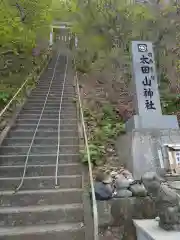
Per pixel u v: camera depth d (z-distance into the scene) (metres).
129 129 6.22
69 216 4.04
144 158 5.45
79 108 8.75
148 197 4.24
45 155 5.73
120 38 11.84
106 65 13.08
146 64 6.75
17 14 12.57
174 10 10.59
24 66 14.16
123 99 10.35
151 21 10.97
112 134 7.12
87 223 3.80
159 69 10.88
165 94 10.27
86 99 10.69
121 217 4.09
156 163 5.43
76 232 3.68
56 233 3.63
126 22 11.40
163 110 9.32
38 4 13.05
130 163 5.54
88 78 14.17
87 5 12.62
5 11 11.69
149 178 3.63
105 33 12.41
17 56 14.09
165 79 10.80
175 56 10.59
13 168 5.20
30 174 5.19
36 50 16.94
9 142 6.44
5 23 11.70
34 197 4.40
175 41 10.61
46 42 20.20
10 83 11.84
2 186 4.77
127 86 11.05
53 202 4.41
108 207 4.11
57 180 4.92
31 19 13.52
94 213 3.03
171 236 3.14
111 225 4.03
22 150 6.09
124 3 11.52
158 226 3.60
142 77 6.58
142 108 6.23
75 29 13.52
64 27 26.86
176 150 5.41
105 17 11.87
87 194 4.33
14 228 3.78
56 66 18.81
